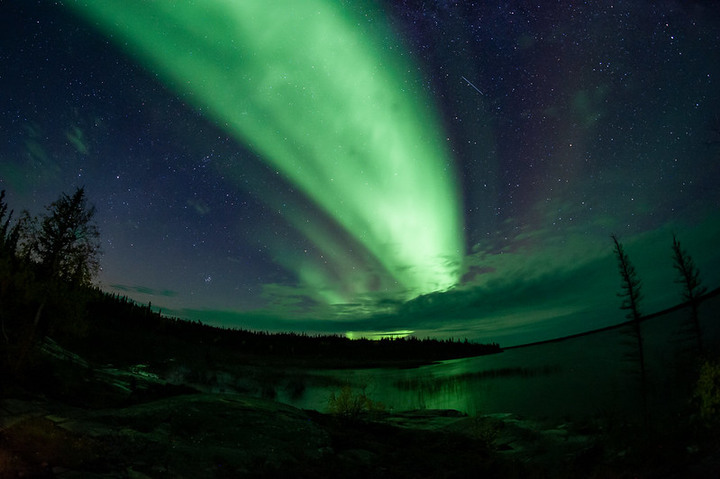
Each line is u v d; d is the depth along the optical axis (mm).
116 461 10570
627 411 26703
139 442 12406
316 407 37531
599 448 16875
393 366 117688
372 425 23891
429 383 64188
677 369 27406
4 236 17469
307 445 16016
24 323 16672
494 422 24344
